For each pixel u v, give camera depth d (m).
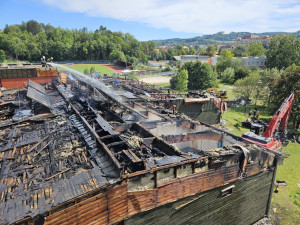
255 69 85.88
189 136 14.22
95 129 13.25
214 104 28.75
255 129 28.80
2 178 8.39
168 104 25.19
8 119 16.19
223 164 11.39
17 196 7.09
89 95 22.39
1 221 5.96
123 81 41.94
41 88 24.55
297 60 72.81
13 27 125.88
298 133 29.91
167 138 13.39
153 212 9.52
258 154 12.92
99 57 112.94
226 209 12.64
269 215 15.36
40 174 8.78
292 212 15.52
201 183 10.72
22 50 90.94
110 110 18.53
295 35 78.62
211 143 15.44
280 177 19.59
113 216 8.21
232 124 33.94
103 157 9.99
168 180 9.60
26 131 13.37
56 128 13.74
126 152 10.00
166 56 156.75
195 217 11.25
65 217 6.96
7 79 27.61
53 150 10.87
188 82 67.81
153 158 10.05
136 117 17.44
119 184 8.12
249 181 13.24
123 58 104.12
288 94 33.78
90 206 7.46
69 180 7.98
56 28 134.38
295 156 23.41
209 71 66.62
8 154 10.44
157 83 74.25
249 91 45.59
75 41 117.00
